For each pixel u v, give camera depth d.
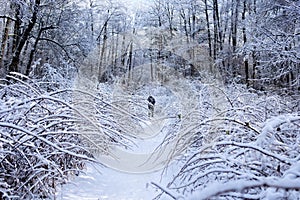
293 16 9.23
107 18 30.36
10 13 13.71
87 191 3.98
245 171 2.45
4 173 3.16
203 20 24.59
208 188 1.82
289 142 2.97
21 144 3.12
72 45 17.52
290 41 7.96
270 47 8.38
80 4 17.84
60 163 4.12
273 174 2.45
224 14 22.42
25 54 16.58
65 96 6.09
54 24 16.64
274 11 10.72
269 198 2.00
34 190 3.34
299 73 8.73
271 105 5.38
